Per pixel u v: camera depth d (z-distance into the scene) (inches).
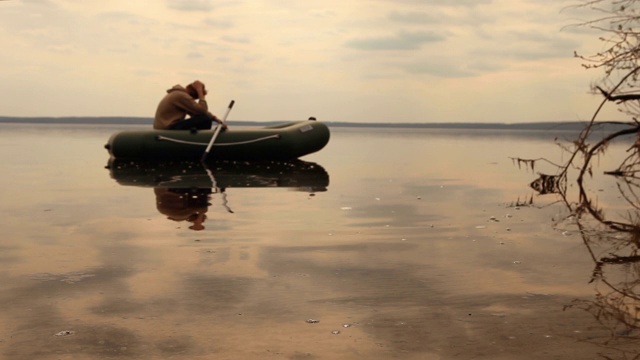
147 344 60.4
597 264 95.7
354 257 101.0
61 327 65.4
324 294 78.4
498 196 194.9
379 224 136.1
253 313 70.5
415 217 147.5
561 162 389.1
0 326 65.7
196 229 128.1
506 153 525.3
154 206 164.1
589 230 128.3
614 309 71.3
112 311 71.1
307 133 339.6
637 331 63.6
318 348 59.5
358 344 60.6
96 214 149.2
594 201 180.4
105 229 127.6
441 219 144.4
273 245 111.0
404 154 503.5
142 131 325.4
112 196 185.9
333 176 267.7
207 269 92.0
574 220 142.6
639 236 120.5
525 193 204.2
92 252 104.1
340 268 93.0
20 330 64.4
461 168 334.6
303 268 93.0
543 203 176.4
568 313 69.9
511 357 56.7
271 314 70.2
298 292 79.4
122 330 64.5
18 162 350.6
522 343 60.4
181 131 327.0
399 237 119.8
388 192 205.5
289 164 335.9
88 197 183.3
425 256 102.0
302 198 184.9
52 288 81.0
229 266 94.0
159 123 334.3
